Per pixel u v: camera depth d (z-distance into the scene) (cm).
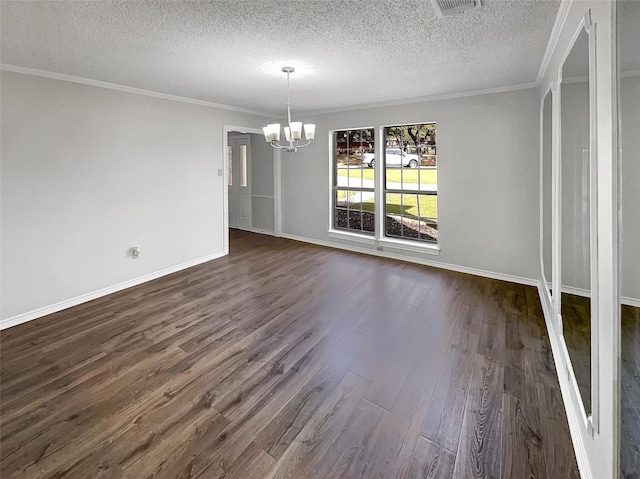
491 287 391
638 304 101
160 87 387
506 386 215
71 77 333
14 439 174
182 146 452
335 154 577
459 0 194
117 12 203
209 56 281
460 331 288
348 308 337
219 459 163
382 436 177
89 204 358
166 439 175
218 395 209
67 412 194
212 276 438
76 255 349
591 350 140
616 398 110
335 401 204
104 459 163
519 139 387
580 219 171
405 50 271
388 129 507
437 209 459
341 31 234
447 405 199
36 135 313
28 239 313
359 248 552
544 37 245
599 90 131
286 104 492
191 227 475
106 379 224
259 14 209
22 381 222
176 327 298
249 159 713
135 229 404
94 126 357
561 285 225
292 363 243
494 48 267
